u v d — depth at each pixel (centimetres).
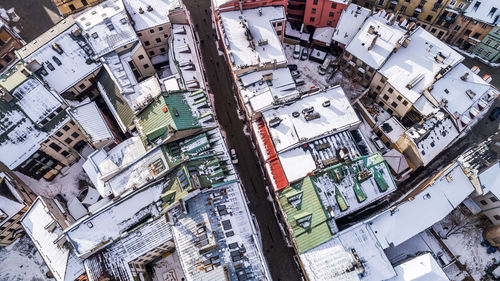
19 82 7562
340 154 7075
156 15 8475
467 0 8125
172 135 6856
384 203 7769
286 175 6938
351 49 8238
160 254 7475
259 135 7544
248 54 7844
